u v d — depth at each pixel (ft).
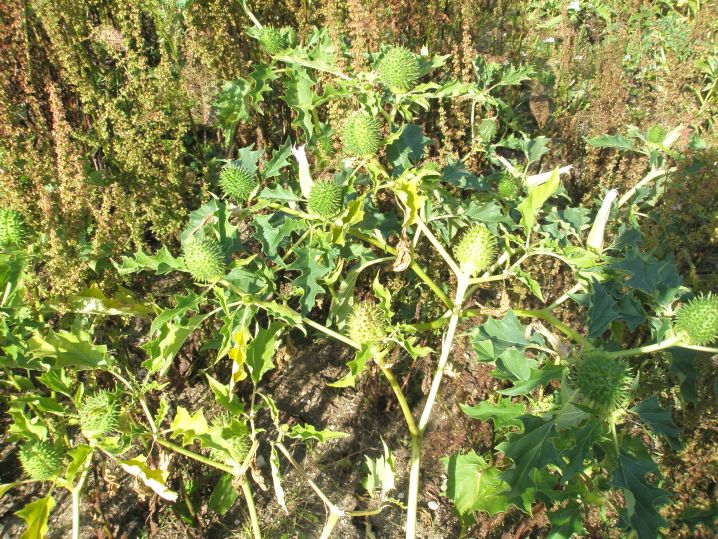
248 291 8.86
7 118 9.89
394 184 9.00
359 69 11.11
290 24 14.55
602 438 7.04
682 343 7.82
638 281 8.64
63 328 9.90
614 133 14.47
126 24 11.68
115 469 10.66
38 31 12.14
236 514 10.62
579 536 9.27
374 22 12.01
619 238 10.01
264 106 16.01
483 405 7.72
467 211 9.95
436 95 11.25
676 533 8.94
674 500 8.85
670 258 10.19
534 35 19.34
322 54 11.60
